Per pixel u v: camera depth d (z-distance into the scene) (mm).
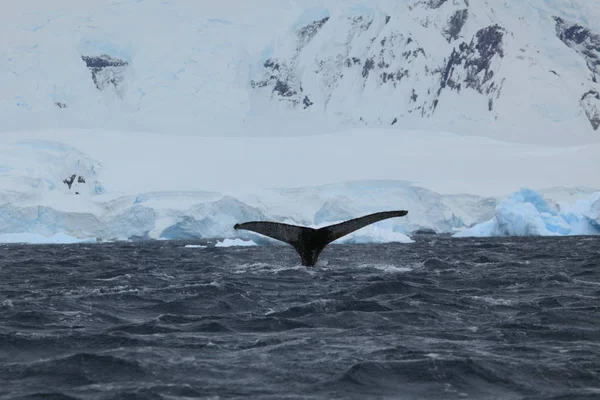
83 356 29438
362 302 43375
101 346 32094
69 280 64750
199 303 45094
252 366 28609
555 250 112812
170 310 42656
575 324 37125
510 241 154125
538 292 50719
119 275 69875
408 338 33781
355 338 33781
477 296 48219
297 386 26094
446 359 28891
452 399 24875
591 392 25156
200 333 35250
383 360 29219
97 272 76438
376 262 83500
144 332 35688
